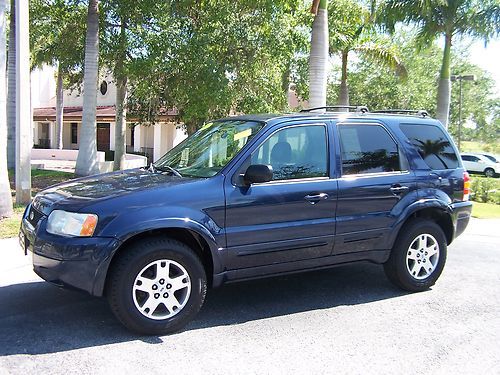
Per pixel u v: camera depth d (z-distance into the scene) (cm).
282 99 1582
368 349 426
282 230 484
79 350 408
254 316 498
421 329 473
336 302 545
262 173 457
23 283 574
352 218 523
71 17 1703
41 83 4275
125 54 1603
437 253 591
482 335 462
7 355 396
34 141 4234
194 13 1477
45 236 429
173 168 525
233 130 527
